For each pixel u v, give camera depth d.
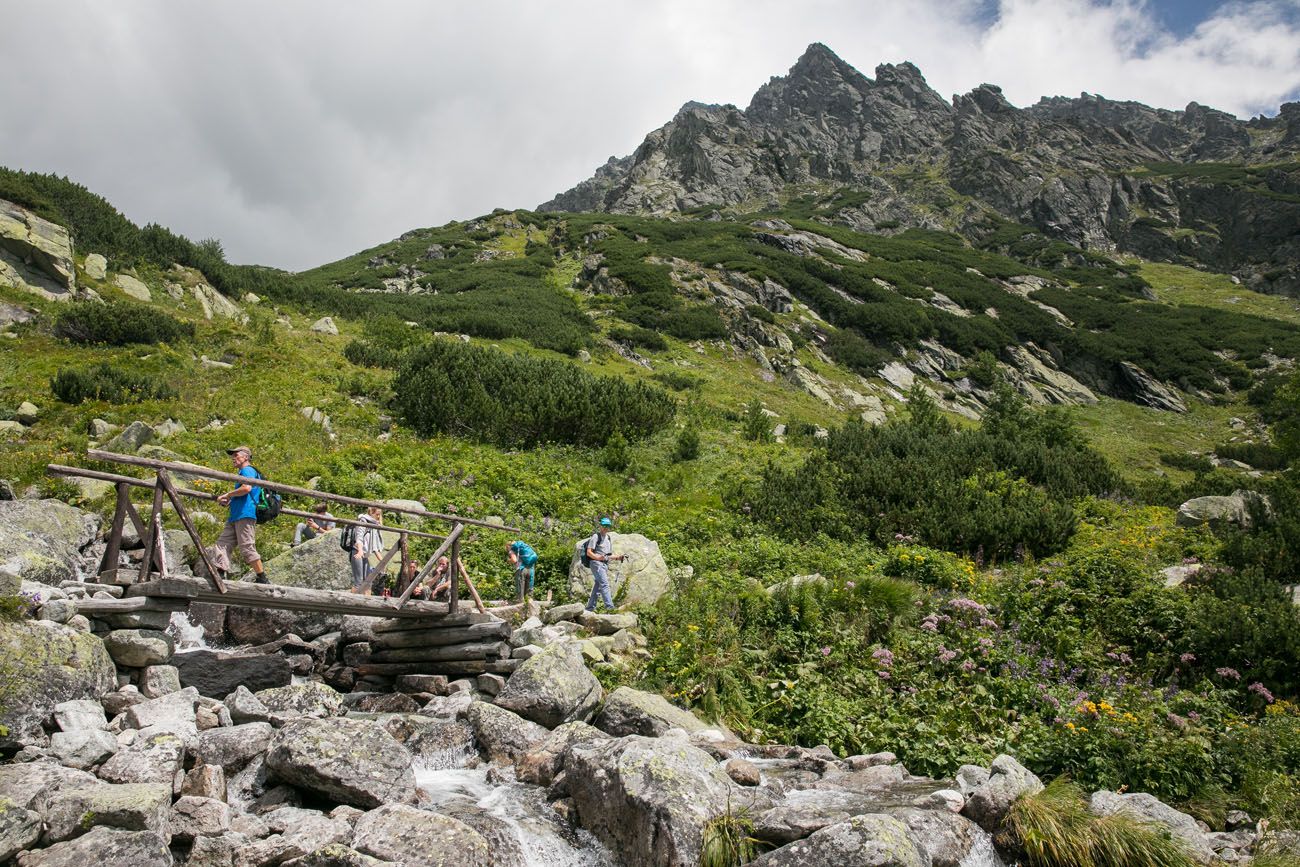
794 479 22.22
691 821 6.01
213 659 8.69
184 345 26.86
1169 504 25.25
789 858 5.54
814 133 149.88
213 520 14.84
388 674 10.79
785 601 12.55
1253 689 10.66
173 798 6.11
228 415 22.20
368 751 6.75
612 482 23.59
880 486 21.38
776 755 8.65
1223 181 114.50
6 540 10.17
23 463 15.34
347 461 20.84
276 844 5.57
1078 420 51.62
